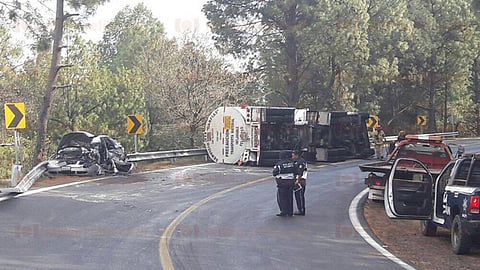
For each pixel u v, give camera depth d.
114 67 63.28
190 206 17.45
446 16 58.56
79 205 17.19
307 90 50.50
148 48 51.09
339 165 31.19
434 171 16.59
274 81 48.91
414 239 13.57
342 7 45.62
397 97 60.34
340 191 21.44
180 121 43.12
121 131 43.12
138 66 51.19
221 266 10.41
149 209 16.81
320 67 48.47
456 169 12.67
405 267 10.71
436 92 61.91
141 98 44.56
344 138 33.59
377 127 35.00
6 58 44.38
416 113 62.19
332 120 32.59
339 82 49.75
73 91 42.81
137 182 22.95
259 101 50.12
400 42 51.72
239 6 46.75
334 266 10.66
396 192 13.37
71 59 42.66
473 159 12.23
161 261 10.65
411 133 61.16
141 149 43.66
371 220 15.96
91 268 10.09
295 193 16.45
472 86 68.31
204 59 43.22
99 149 25.00
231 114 30.72
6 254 11.09
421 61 58.59
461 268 10.80
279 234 13.66
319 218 16.03
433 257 11.70
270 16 46.69
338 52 45.84
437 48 58.69
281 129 30.53
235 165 30.50
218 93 42.53
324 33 45.22
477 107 66.06
